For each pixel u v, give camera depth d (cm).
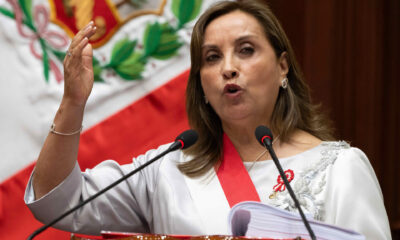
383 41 1199
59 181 612
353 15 1188
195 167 682
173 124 979
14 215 893
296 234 501
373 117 1194
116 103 955
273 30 681
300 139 686
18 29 909
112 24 962
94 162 934
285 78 701
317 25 1177
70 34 941
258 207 521
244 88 650
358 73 1190
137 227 686
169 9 993
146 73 972
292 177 640
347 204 605
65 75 598
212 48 673
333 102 1180
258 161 674
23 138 904
